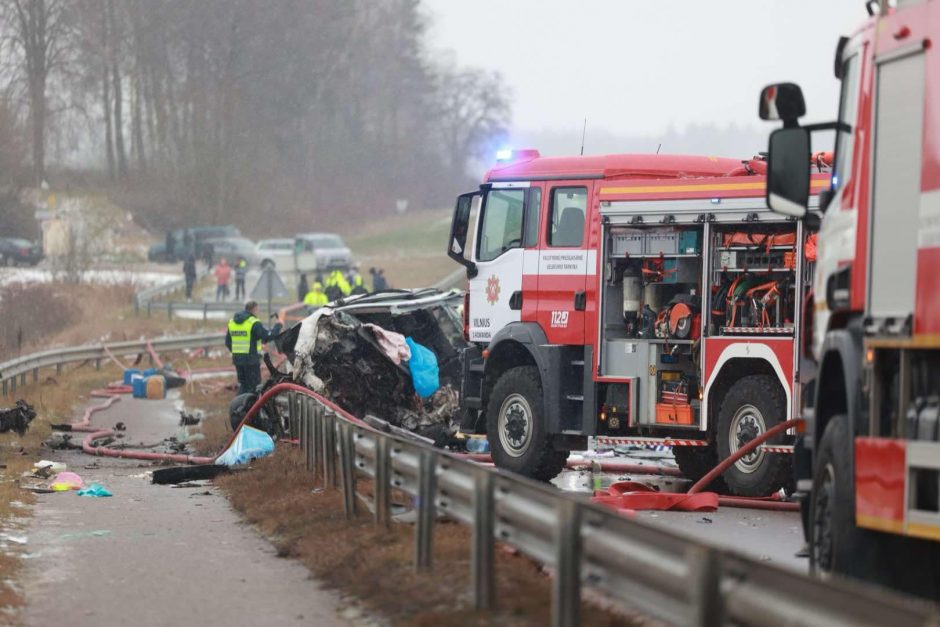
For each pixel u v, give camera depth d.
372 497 31.41
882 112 19.16
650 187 39.09
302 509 31.75
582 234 40.78
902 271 18.34
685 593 14.03
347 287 106.56
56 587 24.44
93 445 54.03
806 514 22.91
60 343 109.81
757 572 13.19
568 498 17.17
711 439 38.41
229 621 21.28
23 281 142.25
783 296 36.94
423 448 23.17
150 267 184.38
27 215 195.75
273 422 50.50
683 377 38.97
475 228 43.81
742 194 37.41
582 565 16.91
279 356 84.12
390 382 51.31
